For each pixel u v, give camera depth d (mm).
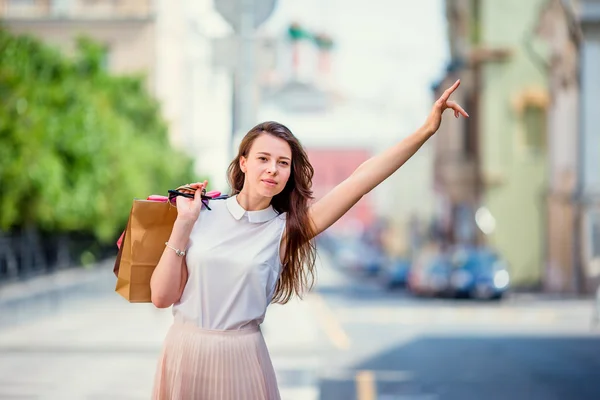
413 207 96375
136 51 71938
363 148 169500
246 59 19391
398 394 13852
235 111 19562
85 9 72312
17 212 38562
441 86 65188
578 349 20891
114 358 17953
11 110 36469
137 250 4332
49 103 41875
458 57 57688
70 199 41219
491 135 53656
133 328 22875
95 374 15664
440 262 45125
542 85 53438
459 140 57000
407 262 59156
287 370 16672
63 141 41250
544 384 15102
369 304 38469
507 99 53594
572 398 13633
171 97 78188
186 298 4320
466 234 57781
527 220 53406
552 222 50094
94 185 42281
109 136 47906
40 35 71562
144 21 71875
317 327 26359
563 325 27703
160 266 4250
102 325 23906
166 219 4352
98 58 52344
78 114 42062
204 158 84562
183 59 82312
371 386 14680
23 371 16016
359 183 4398
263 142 4328
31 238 44688
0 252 39312
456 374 16266
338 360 18328
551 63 49438
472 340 22891
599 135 44219
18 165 36094
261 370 4340
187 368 4297
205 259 4262
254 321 4371
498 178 53562
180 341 4336
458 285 42406
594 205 44594
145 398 13102
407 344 21750
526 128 53750
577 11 43875
